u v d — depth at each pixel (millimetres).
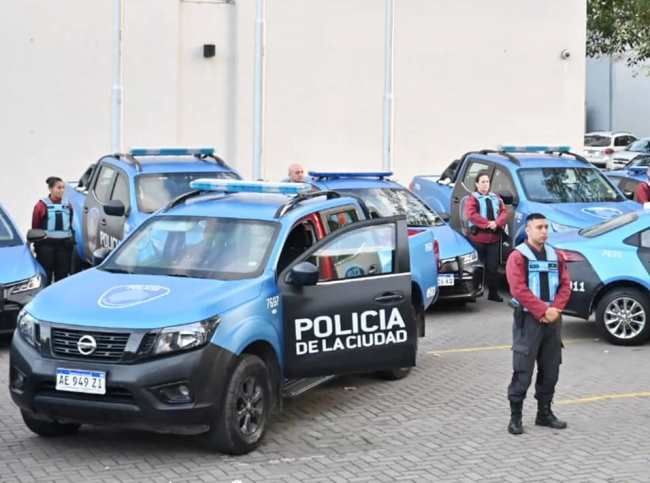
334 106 21594
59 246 13188
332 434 7977
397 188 13656
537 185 14875
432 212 13695
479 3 22641
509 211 14742
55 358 6980
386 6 19031
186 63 20531
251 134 21000
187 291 7340
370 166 21984
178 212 8578
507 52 22969
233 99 20859
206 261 7969
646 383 9766
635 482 6875
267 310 7574
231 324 7172
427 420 8422
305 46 21266
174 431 6902
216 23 20625
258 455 7355
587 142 38938
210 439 7191
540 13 23141
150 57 20125
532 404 8961
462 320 13070
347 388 9508
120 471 6930
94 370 6836
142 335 6852
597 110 44406
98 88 19875
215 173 13641
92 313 7059
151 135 20250
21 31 19391
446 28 22422
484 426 8242
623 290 11406
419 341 11719
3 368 10039
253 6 20781
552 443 7770
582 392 9406
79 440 7648
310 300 7922
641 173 19188
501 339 11852
